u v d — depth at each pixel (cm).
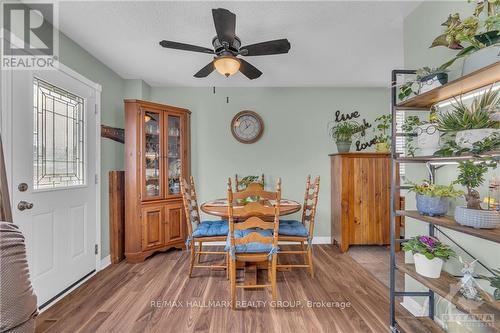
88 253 247
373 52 254
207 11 186
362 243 320
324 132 363
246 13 187
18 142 170
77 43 234
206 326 168
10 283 74
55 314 182
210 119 362
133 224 287
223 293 212
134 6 180
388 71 304
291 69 297
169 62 277
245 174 361
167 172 316
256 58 268
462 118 117
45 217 193
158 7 181
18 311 74
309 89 362
